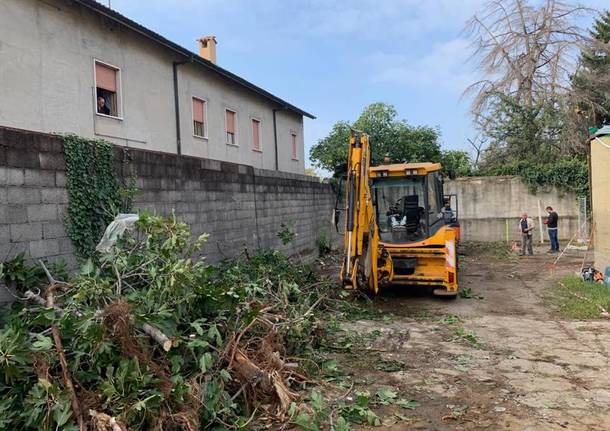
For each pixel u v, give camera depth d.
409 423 4.25
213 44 21.12
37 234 5.10
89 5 11.44
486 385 5.12
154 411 3.38
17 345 3.23
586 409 4.49
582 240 19.31
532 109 24.27
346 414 4.30
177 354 4.02
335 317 7.64
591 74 26.39
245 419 3.83
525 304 9.38
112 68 13.05
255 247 10.96
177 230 4.82
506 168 22.17
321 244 16.27
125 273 4.70
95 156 5.99
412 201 9.95
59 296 4.28
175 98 15.64
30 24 10.55
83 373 3.47
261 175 11.52
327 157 22.47
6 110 9.97
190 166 8.30
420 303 9.52
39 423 3.15
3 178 4.73
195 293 4.48
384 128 22.84
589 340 6.73
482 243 21.06
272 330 4.93
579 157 23.67
